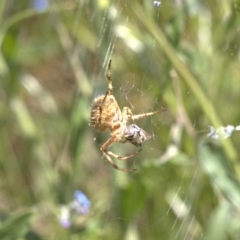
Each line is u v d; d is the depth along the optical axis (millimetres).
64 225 275
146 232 302
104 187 343
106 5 260
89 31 302
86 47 312
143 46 277
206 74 278
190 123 273
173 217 295
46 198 301
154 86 275
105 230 295
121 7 269
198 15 281
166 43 250
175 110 275
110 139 238
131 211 272
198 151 257
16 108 311
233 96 298
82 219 276
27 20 323
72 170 286
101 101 238
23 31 325
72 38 319
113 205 287
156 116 278
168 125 286
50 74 384
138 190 269
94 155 357
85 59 311
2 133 348
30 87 331
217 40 279
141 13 248
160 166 261
